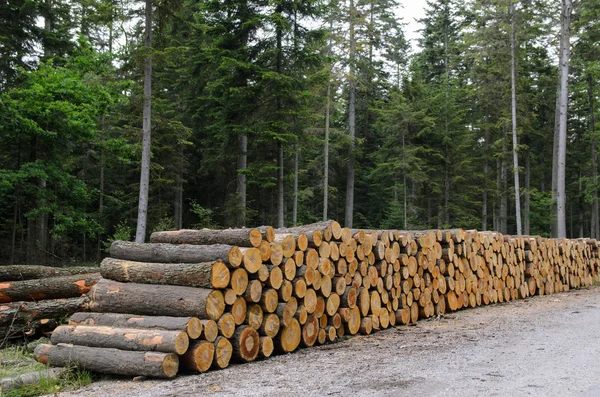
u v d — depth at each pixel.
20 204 18.58
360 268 8.83
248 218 23.61
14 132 16.12
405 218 31.17
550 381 5.21
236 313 6.66
